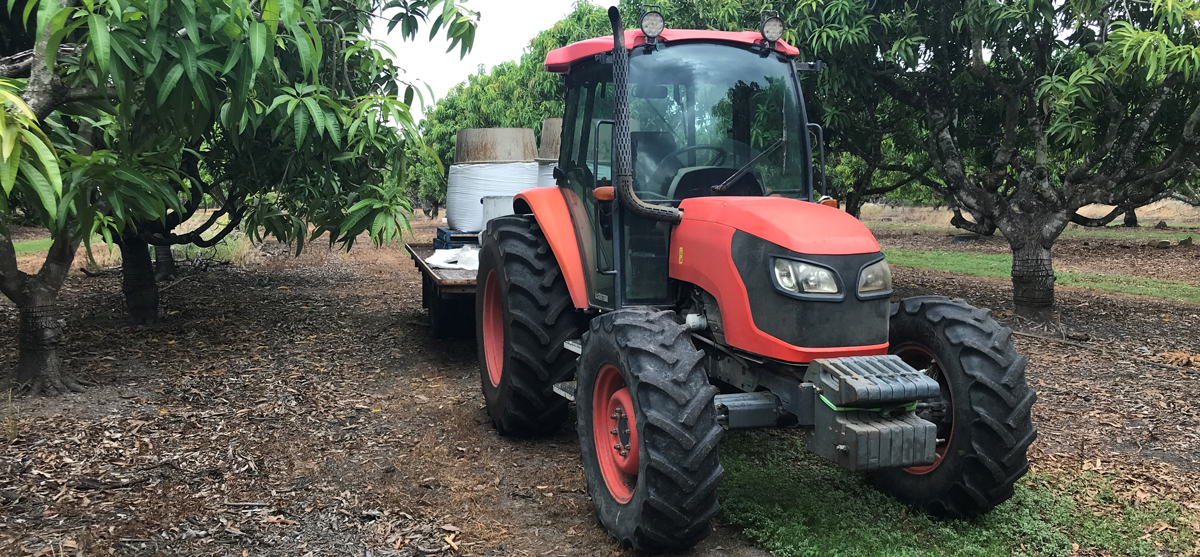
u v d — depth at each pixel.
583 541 3.62
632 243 4.04
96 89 3.96
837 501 3.93
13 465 4.46
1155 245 19.06
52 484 4.19
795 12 8.65
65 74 3.90
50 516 3.79
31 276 6.02
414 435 5.14
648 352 3.39
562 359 4.79
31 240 22.86
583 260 4.59
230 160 7.61
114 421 5.32
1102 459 4.67
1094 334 8.59
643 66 4.09
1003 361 3.47
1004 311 10.17
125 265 8.94
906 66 9.15
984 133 10.30
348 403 5.86
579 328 4.82
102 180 3.71
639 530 3.30
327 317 9.65
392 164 5.88
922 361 3.92
